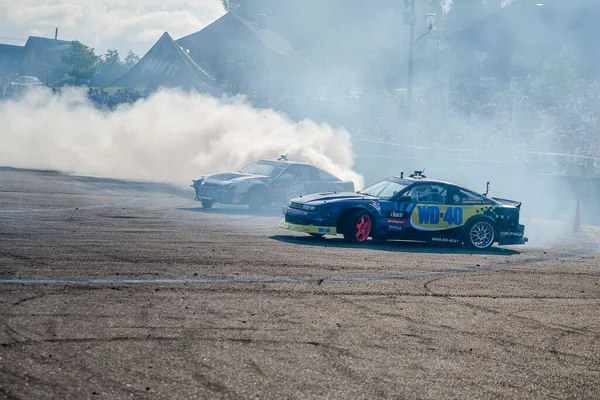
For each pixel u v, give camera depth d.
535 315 9.07
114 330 6.99
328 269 11.34
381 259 12.85
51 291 8.47
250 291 9.26
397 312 8.67
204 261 11.28
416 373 6.36
